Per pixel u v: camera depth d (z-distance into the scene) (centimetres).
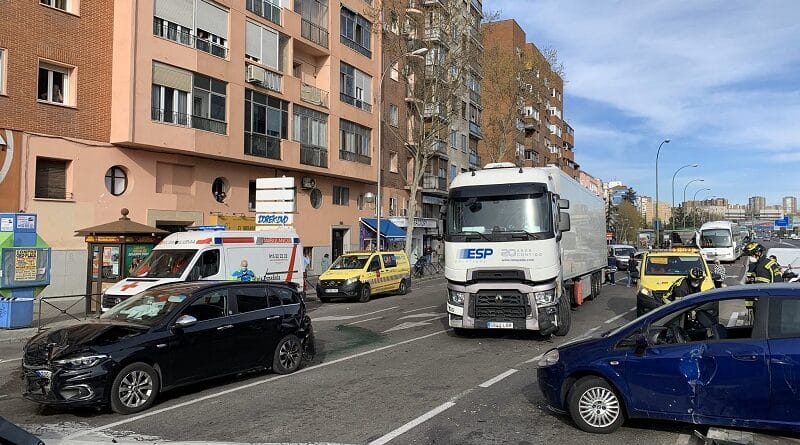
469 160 5056
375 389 757
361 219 3388
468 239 1120
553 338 1155
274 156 2556
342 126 3120
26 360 669
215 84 2255
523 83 3844
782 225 10019
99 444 557
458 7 2864
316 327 1406
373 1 3353
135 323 734
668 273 1384
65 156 1798
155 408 693
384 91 3656
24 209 1692
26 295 1333
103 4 1916
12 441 367
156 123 1988
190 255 1367
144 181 2031
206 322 780
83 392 641
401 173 3738
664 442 536
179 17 2106
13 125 1669
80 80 1845
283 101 2644
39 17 1738
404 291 2316
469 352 1017
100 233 1507
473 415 629
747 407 507
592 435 560
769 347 509
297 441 553
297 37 2745
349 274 2006
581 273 1641
